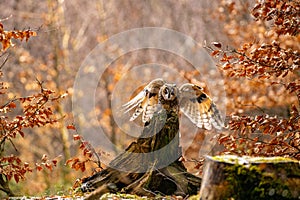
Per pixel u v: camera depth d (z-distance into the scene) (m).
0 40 11.38
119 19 30.88
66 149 23.14
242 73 12.26
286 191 7.91
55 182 20.84
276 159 8.21
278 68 11.91
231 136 12.68
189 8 28.86
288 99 17.81
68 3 30.73
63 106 26.25
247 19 21.30
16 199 11.73
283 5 11.70
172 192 10.72
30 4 29.20
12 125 12.27
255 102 18.59
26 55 25.11
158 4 30.30
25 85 25.73
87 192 11.14
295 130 12.16
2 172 12.12
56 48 25.59
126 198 10.28
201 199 8.25
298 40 16.20
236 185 7.96
